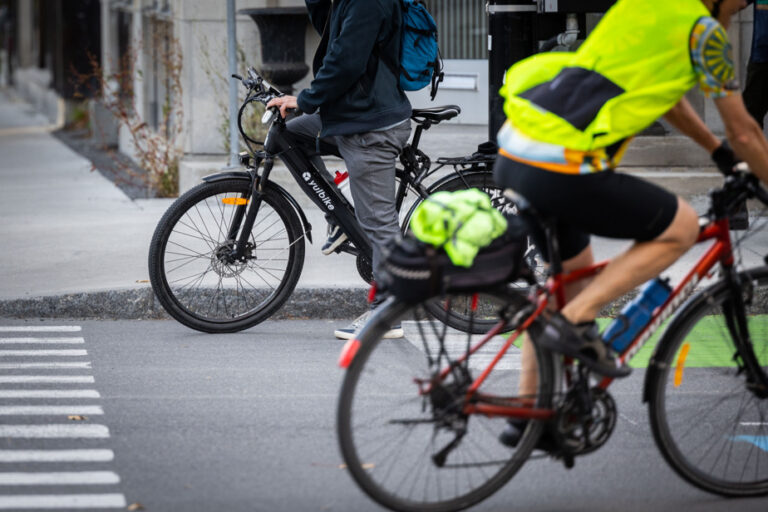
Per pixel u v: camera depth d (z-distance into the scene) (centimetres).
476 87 2280
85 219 2184
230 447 1069
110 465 1022
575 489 979
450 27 2292
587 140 866
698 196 2200
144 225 2114
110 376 1300
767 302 973
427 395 902
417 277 855
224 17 2370
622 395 1239
